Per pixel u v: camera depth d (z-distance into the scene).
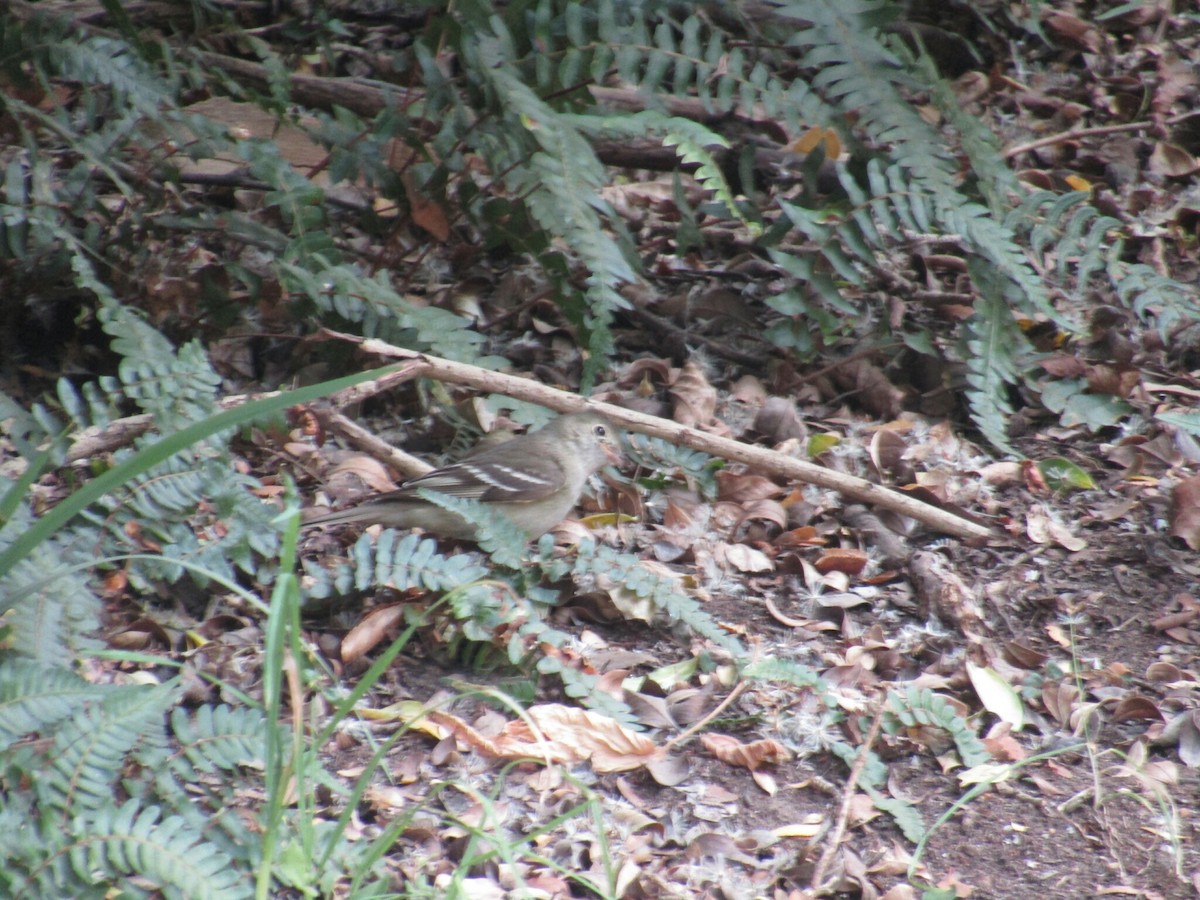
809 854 7.00
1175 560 9.68
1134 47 15.72
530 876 6.79
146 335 8.45
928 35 14.77
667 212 13.60
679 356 12.19
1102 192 13.61
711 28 10.91
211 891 5.34
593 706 7.82
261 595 8.95
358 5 13.47
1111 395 11.35
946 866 7.00
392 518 9.34
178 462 7.80
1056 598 9.28
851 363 11.73
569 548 9.54
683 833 7.20
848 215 10.41
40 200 9.77
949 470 10.67
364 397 9.84
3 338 10.93
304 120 12.26
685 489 10.45
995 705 8.19
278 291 10.93
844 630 9.05
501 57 10.20
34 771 5.83
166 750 6.14
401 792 7.38
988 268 10.66
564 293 10.82
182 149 10.15
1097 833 7.25
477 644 8.59
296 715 5.63
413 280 12.45
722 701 8.27
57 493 8.84
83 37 9.91
